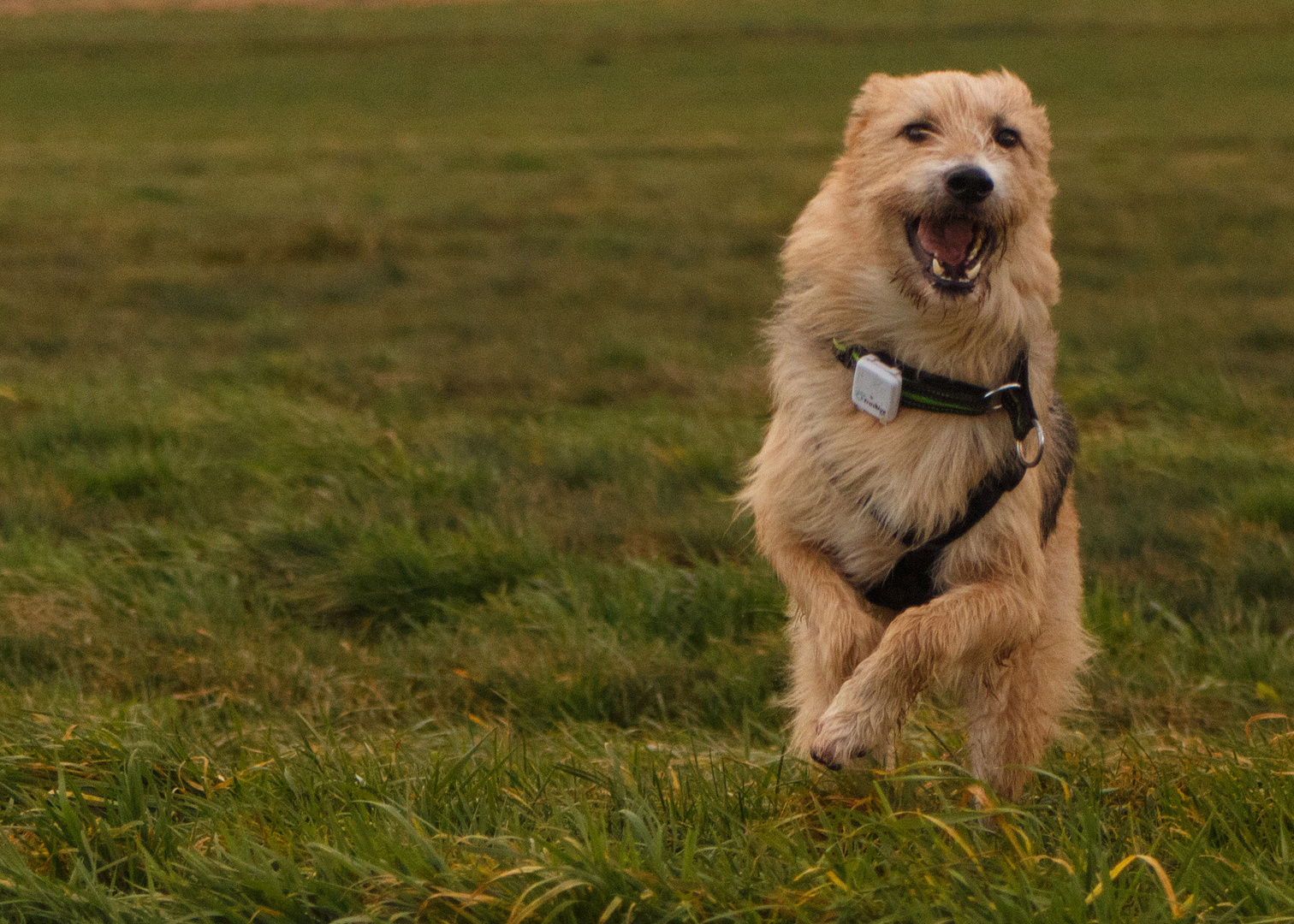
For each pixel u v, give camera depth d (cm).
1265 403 1274
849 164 583
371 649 772
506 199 2742
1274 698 675
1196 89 4756
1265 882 431
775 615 796
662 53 6269
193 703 690
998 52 5934
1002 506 547
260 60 6234
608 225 2448
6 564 832
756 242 2272
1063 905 417
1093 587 842
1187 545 909
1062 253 2197
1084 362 1457
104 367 1411
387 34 7038
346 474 1016
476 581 841
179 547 873
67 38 6812
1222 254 2155
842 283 558
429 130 4216
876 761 575
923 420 538
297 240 2241
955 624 517
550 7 8288
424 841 457
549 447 1124
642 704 704
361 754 581
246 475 1026
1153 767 555
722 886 441
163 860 481
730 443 1112
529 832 492
